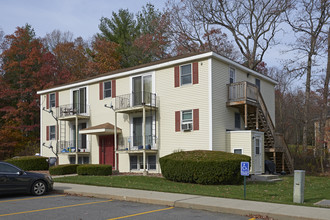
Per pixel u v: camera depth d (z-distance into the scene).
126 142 23.38
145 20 45.88
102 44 43.03
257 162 20.22
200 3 37.56
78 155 26.22
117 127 24.06
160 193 12.77
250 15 36.50
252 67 36.66
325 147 29.17
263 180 18.48
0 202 11.55
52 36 52.03
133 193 12.75
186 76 20.97
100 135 25.14
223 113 20.61
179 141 20.78
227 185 15.88
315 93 32.06
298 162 29.56
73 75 43.19
